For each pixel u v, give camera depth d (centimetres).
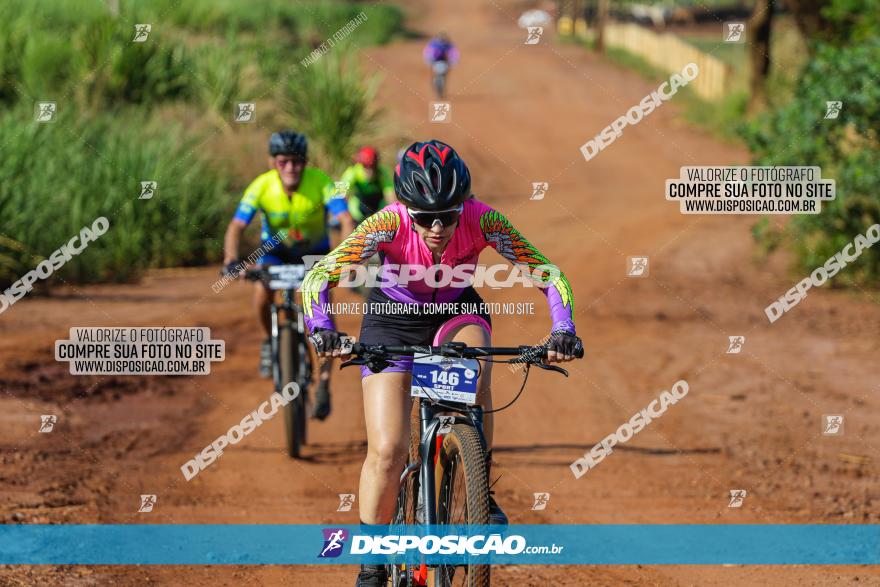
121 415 2495
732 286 4659
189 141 5431
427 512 1180
